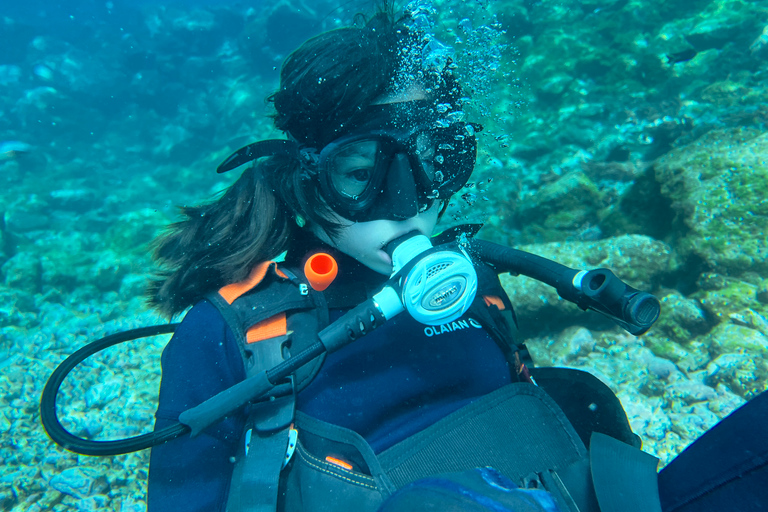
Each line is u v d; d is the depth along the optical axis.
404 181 0.91
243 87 11.70
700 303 3.05
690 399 2.55
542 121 6.35
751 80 5.73
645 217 3.95
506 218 4.98
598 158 5.71
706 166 3.40
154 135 12.81
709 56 6.16
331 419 0.90
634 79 6.45
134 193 9.84
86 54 14.62
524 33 7.74
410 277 0.78
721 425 0.79
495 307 1.22
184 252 1.13
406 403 0.96
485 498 0.56
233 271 0.98
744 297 2.91
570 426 0.96
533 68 7.00
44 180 10.44
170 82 13.67
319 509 0.77
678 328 3.05
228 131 11.51
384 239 0.96
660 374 2.75
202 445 0.92
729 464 0.73
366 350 1.00
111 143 12.55
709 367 2.71
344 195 0.92
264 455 0.79
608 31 7.04
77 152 12.26
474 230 1.25
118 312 5.54
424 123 0.92
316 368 0.89
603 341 3.06
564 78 6.68
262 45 12.17
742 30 6.26
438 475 0.63
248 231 1.03
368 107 0.91
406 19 1.00
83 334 4.64
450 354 1.05
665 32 6.63
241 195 1.07
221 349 0.93
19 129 12.65
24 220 7.88
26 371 3.51
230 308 0.94
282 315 0.93
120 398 3.20
